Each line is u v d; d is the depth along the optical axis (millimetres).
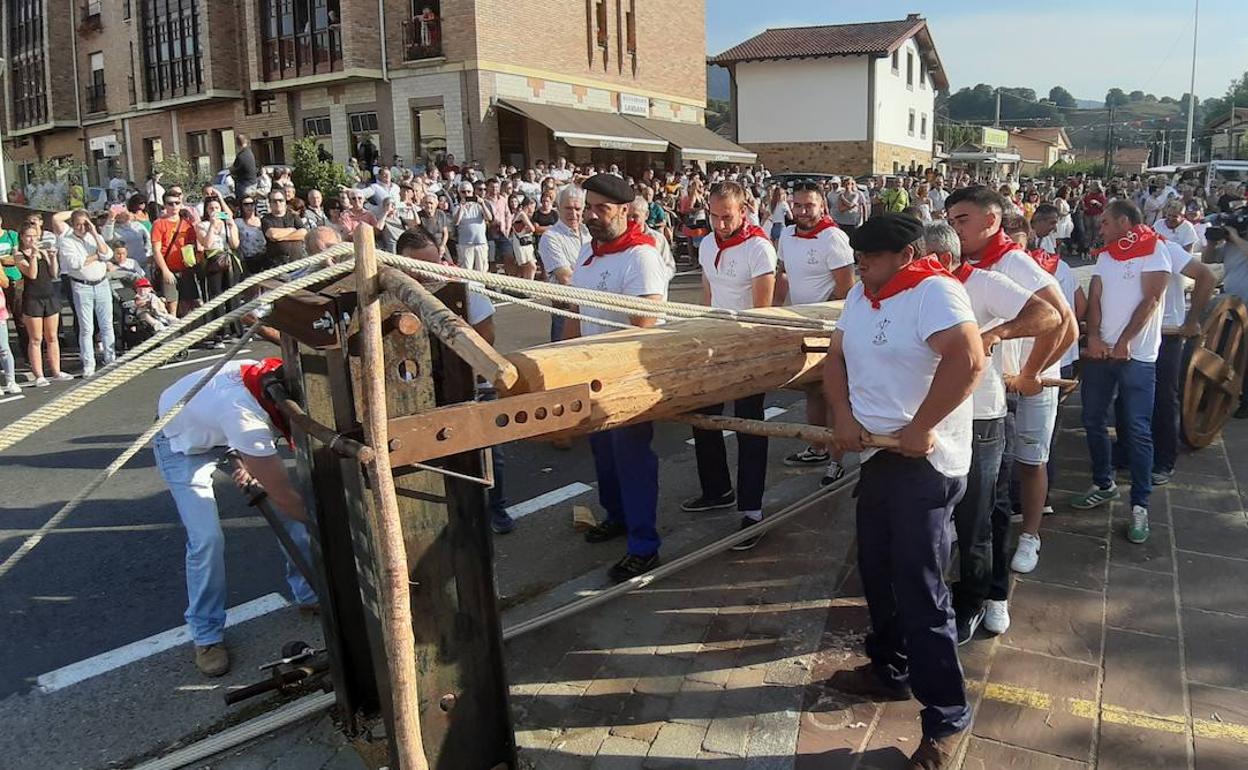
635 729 3035
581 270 4305
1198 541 4453
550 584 4160
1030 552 4121
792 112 35031
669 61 26469
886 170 36000
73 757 2994
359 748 2932
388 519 2045
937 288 2609
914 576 2748
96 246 9078
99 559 4559
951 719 2766
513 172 16828
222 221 10438
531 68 21156
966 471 2795
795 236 5215
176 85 25797
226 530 4910
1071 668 3357
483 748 2566
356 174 15805
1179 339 5055
